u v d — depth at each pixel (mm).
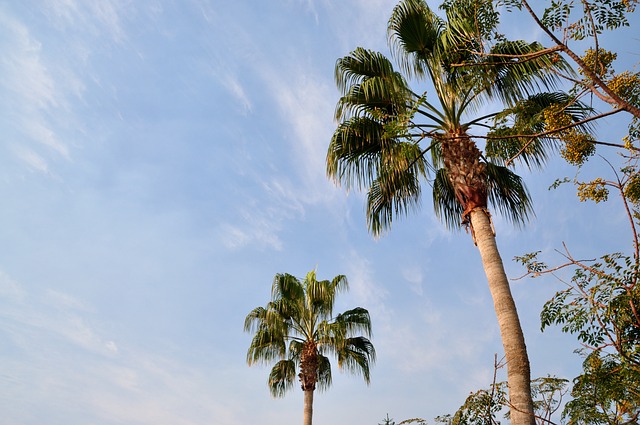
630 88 4598
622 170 5117
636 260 4754
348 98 9000
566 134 5105
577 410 5324
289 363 17078
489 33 5355
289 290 17203
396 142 8734
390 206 9453
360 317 17016
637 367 4766
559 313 5199
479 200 8031
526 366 6504
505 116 6680
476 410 6719
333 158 9062
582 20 4492
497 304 7078
